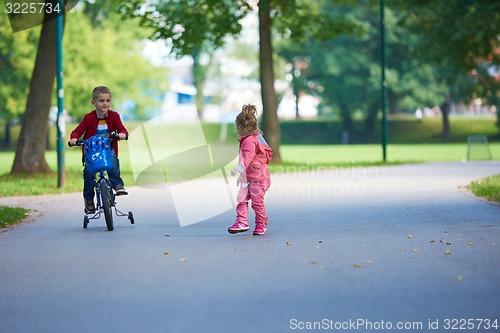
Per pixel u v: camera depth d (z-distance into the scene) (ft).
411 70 447.01
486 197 104.47
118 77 357.82
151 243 66.85
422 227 74.28
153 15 194.39
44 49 165.78
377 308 40.04
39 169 165.58
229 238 68.85
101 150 75.46
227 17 195.93
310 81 495.00
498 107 441.68
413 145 410.72
